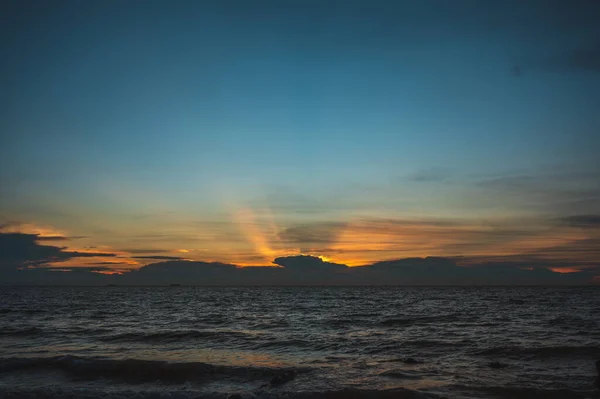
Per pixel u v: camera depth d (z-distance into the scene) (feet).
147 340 76.59
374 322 106.73
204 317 129.08
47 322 112.88
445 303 212.43
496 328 91.25
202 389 43.39
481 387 41.70
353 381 45.24
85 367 51.34
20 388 43.91
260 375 48.14
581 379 44.88
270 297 326.85
